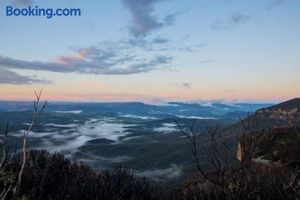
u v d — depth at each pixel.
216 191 5.96
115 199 6.19
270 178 6.57
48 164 7.35
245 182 5.85
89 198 6.10
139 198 6.59
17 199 5.12
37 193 5.78
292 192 6.18
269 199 5.70
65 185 6.24
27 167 6.49
